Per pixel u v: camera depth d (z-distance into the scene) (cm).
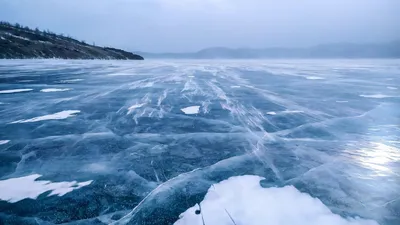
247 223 332
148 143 621
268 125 773
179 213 358
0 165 499
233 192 408
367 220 339
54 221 340
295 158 536
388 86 1655
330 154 557
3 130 708
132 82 1766
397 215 349
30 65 3497
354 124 785
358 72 2945
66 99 1139
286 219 340
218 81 1872
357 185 426
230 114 899
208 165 505
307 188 418
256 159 532
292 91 1420
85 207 370
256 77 2211
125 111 928
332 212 356
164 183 437
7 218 344
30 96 1204
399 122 808
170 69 3197
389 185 426
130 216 353
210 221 338
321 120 830
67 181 441
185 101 1117
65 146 597
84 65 3947
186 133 695
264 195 397
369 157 541
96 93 1300
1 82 1692
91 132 698
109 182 439
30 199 386
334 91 1427
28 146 594
